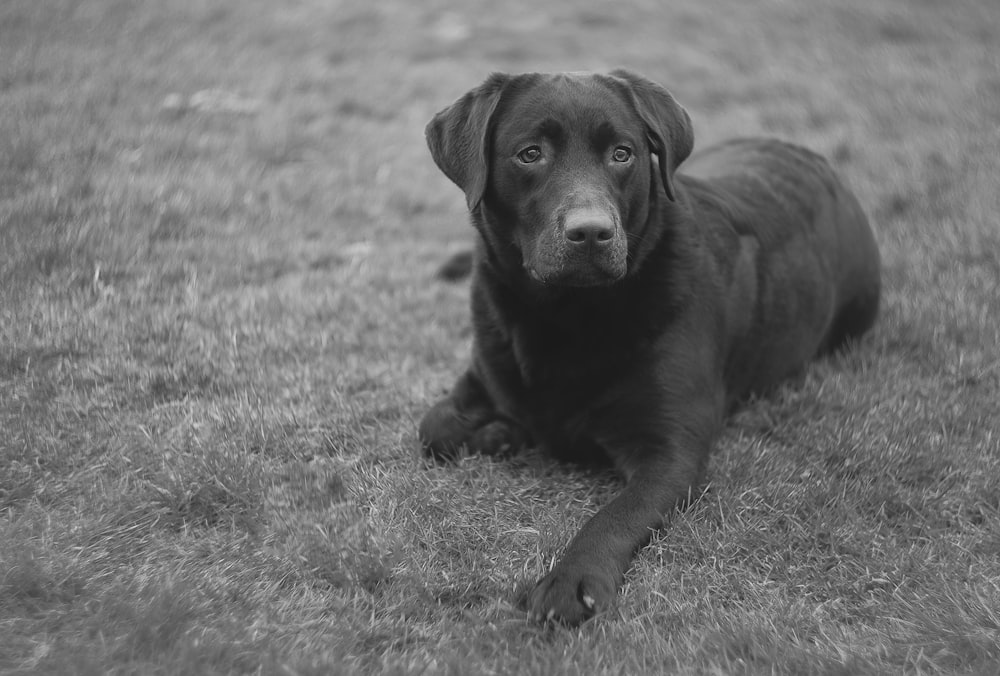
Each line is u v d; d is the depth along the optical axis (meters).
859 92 9.05
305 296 5.32
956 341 4.81
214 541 3.42
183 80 8.71
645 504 3.43
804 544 3.44
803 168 4.97
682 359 3.76
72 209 5.88
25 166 6.51
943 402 4.27
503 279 3.90
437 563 3.35
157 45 9.59
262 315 5.07
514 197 3.68
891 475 3.79
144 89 8.42
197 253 5.73
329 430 4.16
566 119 3.58
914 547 3.38
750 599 3.19
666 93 3.96
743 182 4.61
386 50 10.39
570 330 3.76
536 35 11.02
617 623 2.99
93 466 3.82
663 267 3.82
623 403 3.73
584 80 3.73
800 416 4.24
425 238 6.50
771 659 2.82
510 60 10.28
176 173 6.74
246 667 2.75
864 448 3.93
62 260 5.32
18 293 4.96
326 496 3.71
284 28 10.69
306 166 7.42
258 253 5.79
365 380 4.59
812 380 4.55
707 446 3.79
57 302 4.92
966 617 2.95
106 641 2.77
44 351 4.57
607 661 2.82
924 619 2.97
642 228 3.78
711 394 3.91
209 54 9.51
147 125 7.62
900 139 7.89
